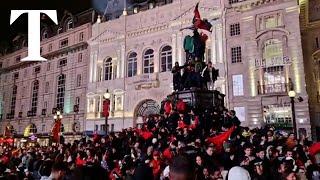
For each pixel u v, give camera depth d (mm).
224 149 10734
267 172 7797
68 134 41469
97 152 12016
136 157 10484
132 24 43281
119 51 43594
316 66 36219
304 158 11023
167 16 40156
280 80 31688
